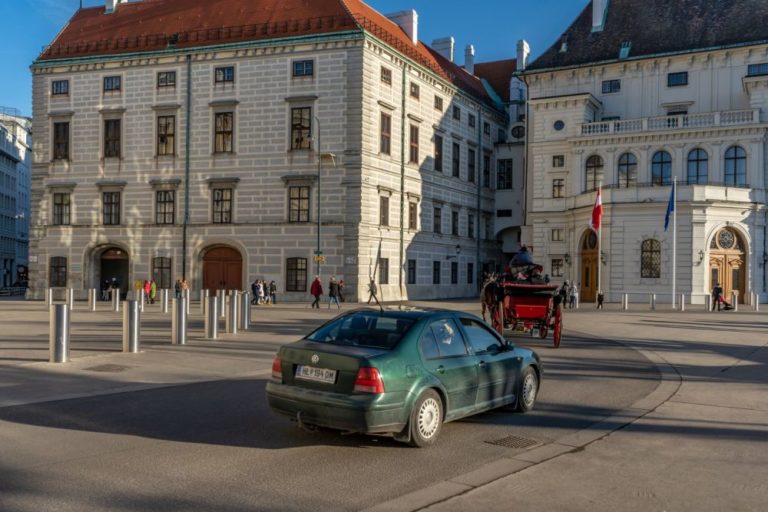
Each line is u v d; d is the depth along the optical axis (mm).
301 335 21297
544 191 51750
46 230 47938
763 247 44281
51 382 12070
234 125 44562
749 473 7246
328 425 7734
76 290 47188
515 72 61406
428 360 8328
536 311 19641
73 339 19266
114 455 7621
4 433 8508
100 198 46969
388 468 7258
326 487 6598
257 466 7277
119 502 6105
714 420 9852
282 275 43531
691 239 42219
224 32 45281
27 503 6043
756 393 12086
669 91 50062
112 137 46906
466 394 8836
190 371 13664
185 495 6320
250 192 44250
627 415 10148
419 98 49406
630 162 48188
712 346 19828
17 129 108500
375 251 44000
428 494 6391
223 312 31734
